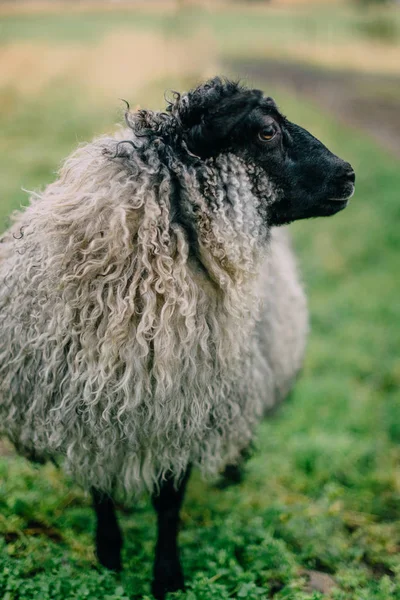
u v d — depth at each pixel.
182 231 2.82
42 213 2.88
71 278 2.78
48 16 44.34
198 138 2.78
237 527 3.88
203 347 2.93
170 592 3.28
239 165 2.88
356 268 9.45
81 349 2.88
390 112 21.59
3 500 3.81
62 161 3.15
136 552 3.63
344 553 3.83
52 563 3.22
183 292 2.80
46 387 3.03
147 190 2.77
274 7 56.12
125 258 2.77
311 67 32.06
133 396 2.86
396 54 37.94
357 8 45.00
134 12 46.94
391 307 7.88
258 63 32.25
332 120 19.36
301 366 5.05
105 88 19.41
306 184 3.10
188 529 3.94
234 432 3.46
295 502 4.39
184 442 3.10
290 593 3.30
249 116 2.89
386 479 4.67
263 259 3.10
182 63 25.41
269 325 3.90
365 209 11.75
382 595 3.38
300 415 5.56
